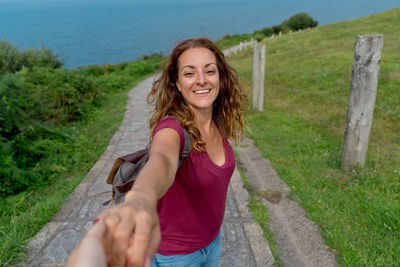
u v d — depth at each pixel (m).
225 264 2.89
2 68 16.36
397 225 3.09
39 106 6.78
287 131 6.41
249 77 12.46
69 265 0.40
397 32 16.16
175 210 1.43
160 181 0.89
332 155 5.00
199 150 1.36
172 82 1.53
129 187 1.53
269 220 3.55
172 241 1.50
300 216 3.58
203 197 1.44
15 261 2.92
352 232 3.16
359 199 3.70
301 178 4.41
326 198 3.81
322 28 25.98
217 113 1.83
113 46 180.00
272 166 4.89
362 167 4.35
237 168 4.90
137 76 20.16
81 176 4.87
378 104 6.96
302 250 3.07
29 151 5.42
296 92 9.23
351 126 4.22
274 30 43.34
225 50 33.44
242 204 3.86
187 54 1.47
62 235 3.33
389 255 2.76
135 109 9.62
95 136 6.89
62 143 6.03
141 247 0.50
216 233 1.61
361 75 3.98
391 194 3.70
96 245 0.42
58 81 9.09
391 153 4.89
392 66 9.16
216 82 1.50
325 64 11.20
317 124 6.63
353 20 25.81
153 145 1.24
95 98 10.61
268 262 2.90
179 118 1.37
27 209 3.98
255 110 8.10
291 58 14.65
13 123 5.54
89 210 3.86
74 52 160.62
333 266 2.82
